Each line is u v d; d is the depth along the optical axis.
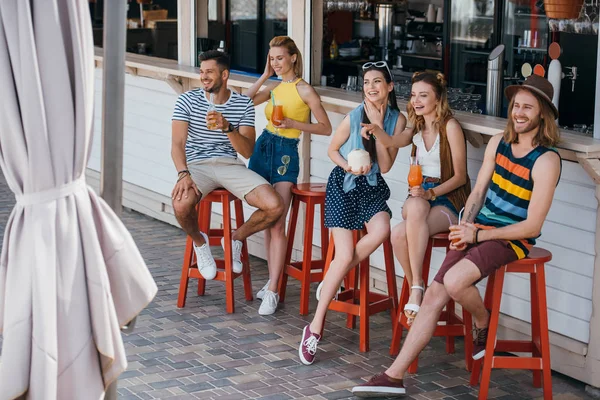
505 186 4.62
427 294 4.73
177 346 5.45
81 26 3.05
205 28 7.92
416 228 4.95
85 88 3.09
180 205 5.78
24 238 3.10
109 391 3.35
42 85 3.02
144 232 8.19
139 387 4.83
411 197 5.04
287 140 6.04
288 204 6.06
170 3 11.55
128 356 5.27
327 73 8.03
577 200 4.90
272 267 6.08
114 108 3.20
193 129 5.95
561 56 6.55
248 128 5.93
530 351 4.85
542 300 4.60
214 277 6.05
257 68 8.04
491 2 7.35
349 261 5.19
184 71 7.35
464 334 5.10
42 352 3.04
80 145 3.12
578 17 5.92
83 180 3.22
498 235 4.53
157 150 8.41
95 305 3.15
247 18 8.08
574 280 4.97
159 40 10.91
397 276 6.18
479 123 5.12
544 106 4.47
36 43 3.00
